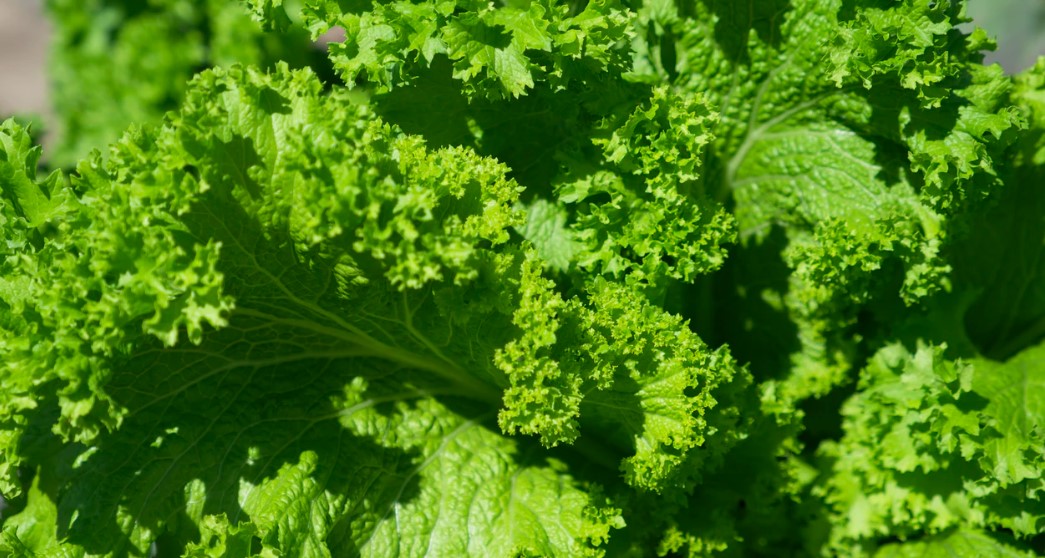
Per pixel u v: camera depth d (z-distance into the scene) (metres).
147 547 0.36
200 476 0.37
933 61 0.37
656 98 0.38
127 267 0.31
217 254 0.31
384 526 0.38
